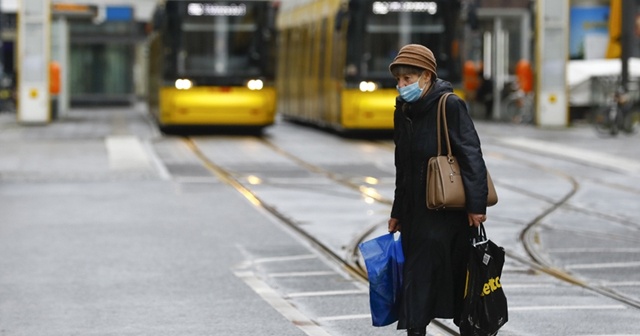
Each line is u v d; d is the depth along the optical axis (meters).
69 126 90.25
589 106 96.69
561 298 25.80
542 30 90.50
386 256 18.28
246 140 76.56
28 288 26.92
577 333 22.17
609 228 37.34
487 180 17.75
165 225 37.59
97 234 35.50
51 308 24.64
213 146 71.31
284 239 34.75
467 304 17.56
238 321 23.27
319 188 48.91
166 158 63.00
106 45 130.88
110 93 131.50
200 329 22.53
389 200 44.69
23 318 23.64
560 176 54.47
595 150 68.50
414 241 18.03
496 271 17.67
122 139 75.56
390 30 73.56
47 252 32.09
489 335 17.56
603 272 29.27
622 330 22.45
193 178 52.66
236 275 28.70
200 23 77.38
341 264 30.39
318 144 73.19
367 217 39.72
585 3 95.06
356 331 22.38
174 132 83.56
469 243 18.03
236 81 77.44
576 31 95.31
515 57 101.81
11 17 132.12
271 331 22.30
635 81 91.69
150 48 98.88
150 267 29.78
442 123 17.89
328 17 81.06
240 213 40.78
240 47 77.75
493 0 99.19
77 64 130.62
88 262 30.50
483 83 103.38
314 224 37.88
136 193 46.69
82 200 44.25
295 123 99.12
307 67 89.00
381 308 18.36
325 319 23.58
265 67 78.00
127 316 23.81
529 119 95.12
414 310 17.78
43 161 59.94
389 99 73.44
